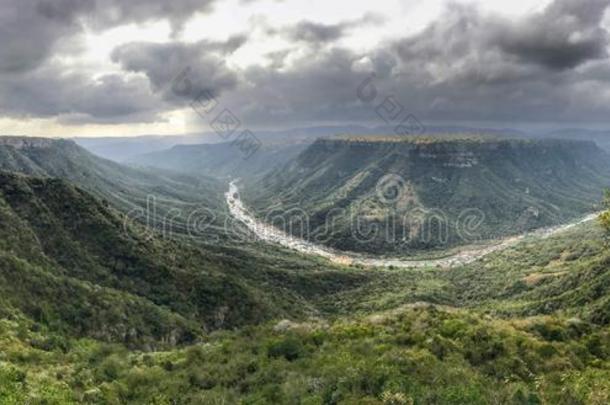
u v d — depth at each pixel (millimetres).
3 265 83625
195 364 49438
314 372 38906
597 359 39688
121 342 84938
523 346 40281
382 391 32781
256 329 60125
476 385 33094
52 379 44562
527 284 162000
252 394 38594
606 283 107875
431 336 43438
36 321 76938
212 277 122812
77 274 106875
